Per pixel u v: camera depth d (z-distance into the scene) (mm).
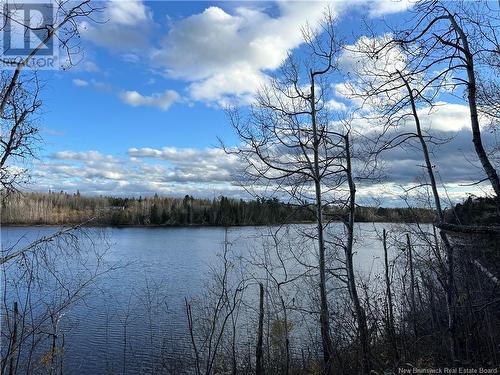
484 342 8625
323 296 10617
